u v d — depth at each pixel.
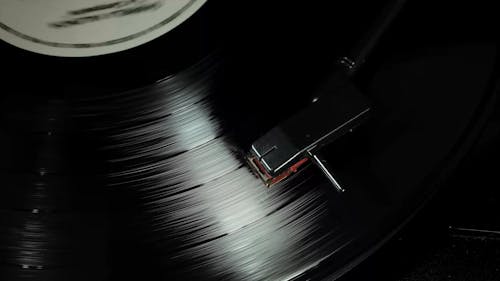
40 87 0.30
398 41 0.30
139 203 0.30
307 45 0.30
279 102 0.30
